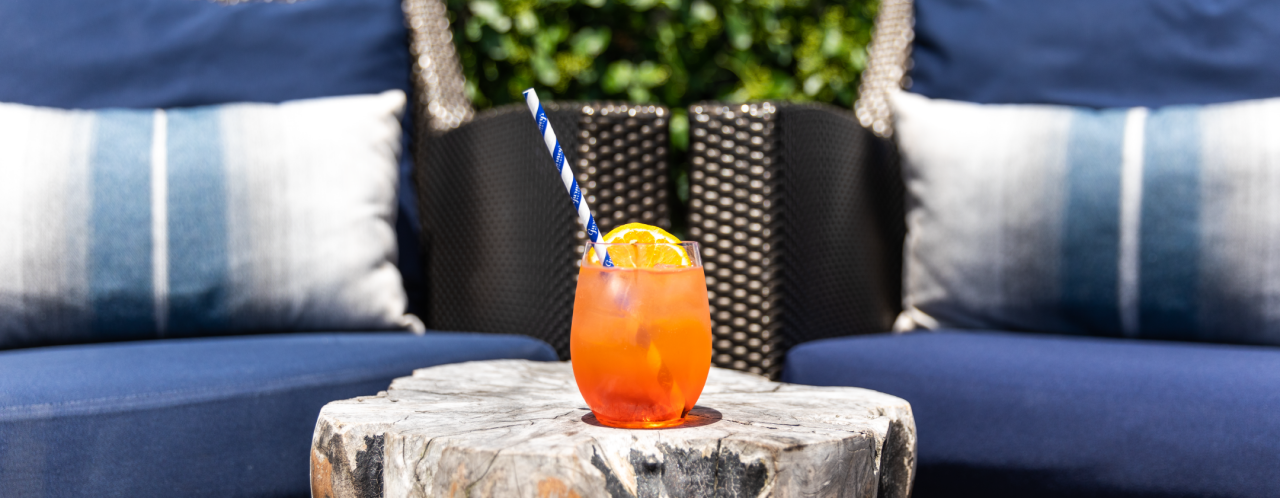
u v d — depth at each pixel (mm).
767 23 2822
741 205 1664
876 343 1592
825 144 1729
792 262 1673
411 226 1914
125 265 1574
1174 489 1358
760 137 1659
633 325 1195
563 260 1706
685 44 2852
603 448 1172
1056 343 1567
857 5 2871
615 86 2832
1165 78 1719
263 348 1497
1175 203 1586
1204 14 1713
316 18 1861
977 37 1872
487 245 1800
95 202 1574
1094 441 1393
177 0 1804
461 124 1929
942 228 1704
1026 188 1654
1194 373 1402
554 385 1374
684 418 1246
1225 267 1559
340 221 1660
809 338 1696
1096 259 1618
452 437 1179
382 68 1905
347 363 1466
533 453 1144
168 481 1352
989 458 1438
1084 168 1634
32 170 1560
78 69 1708
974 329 1715
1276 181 1547
